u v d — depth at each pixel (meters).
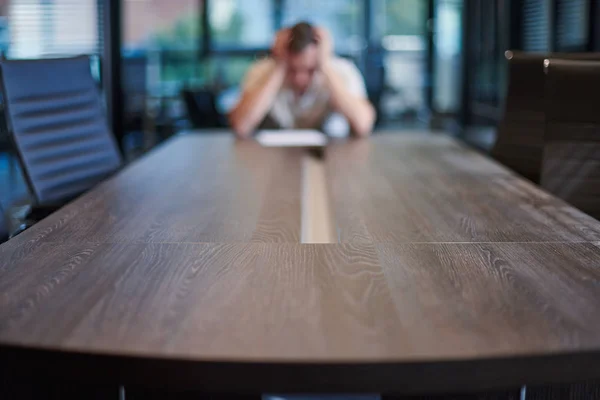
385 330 0.97
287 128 3.62
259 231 1.54
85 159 2.64
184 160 2.61
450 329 0.98
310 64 3.38
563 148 2.21
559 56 2.47
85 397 1.15
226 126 6.65
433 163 2.53
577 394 1.17
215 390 0.90
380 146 3.00
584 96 2.20
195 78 7.88
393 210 1.75
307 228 1.58
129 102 6.27
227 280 1.19
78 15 4.62
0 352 0.94
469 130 7.29
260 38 7.94
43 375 0.93
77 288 1.15
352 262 1.29
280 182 2.15
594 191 2.20
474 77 7.27
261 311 1.04
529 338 0.95
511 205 1.81
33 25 4.57
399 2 7.83
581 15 4.72
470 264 1.28
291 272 1.23
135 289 1.14
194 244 1.42
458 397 1.15
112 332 0.97
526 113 2.76
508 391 1.16
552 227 1.56
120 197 1.92
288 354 0.90
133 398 1.17
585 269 1.24
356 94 3.53
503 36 6.29
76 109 2.64
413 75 7.95
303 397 1.15
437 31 7.79
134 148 5.83
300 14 7.94
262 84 3.38
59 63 2.61
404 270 1.24
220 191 2.01
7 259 1.31
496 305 1.07
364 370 0.88
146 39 7.32
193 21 7.79
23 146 2.38
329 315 1.03
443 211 1.74
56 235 1.50
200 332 0.97
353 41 7.96
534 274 1.22
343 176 2.27
